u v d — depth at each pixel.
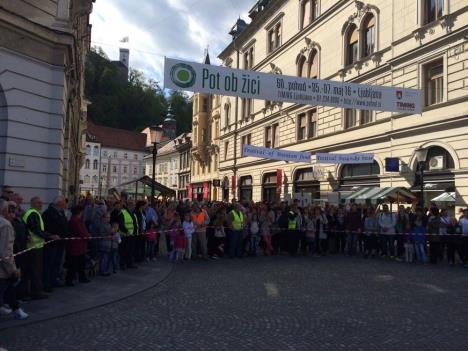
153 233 14.45
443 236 14.55
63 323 7.11
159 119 83.00
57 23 13.24
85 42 28.75
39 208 8.73
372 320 7.38
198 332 6.62
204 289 9.88
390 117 22.12
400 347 6.03
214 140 50.00
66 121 16.05
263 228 16.62
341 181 26.52
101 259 11.35
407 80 21.30
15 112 12.23
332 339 6.34
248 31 40.81
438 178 19.42
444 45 19.23
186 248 15.01
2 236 6.78
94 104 79.69
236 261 14.80
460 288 10.23
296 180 31.73
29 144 12.62
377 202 21.11
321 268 13.22
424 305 8.48
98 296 8.95
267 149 22.09
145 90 84.81
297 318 7.46
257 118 38.31
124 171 92.56
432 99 20.16
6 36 11.95
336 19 27.31
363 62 24.69
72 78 16.22
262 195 36.72
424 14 20.59
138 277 11.16
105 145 90.44
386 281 11.07
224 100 46.09
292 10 33.19
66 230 9.55
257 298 8.97
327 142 27.56
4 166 12.01
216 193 48.25
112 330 6.72
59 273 9.94
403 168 21.23
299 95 12.68
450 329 6.89
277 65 35.31
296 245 16.69
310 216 16.92
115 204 12.82
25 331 6.67
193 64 11.66
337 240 17.45
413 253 15.48
